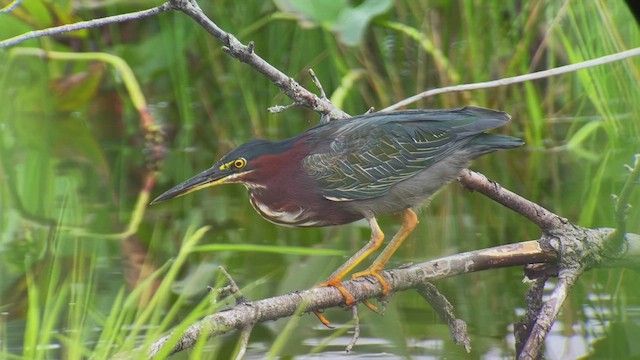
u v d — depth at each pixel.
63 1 14.59
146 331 7.66
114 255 9.66
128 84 14.36
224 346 7.66
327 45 14.55
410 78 14.49
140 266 9.34
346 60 14.48
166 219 11.03
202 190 12.52
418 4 14.11
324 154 7.66
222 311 6.49
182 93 14.80
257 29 14.84
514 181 12.18
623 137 13.23
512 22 14.14
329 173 7.62
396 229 10.71
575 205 11.05
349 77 14.08
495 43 14.02
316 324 8.22
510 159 13.30
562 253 7.69
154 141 14.12
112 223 10.79
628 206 7.59
